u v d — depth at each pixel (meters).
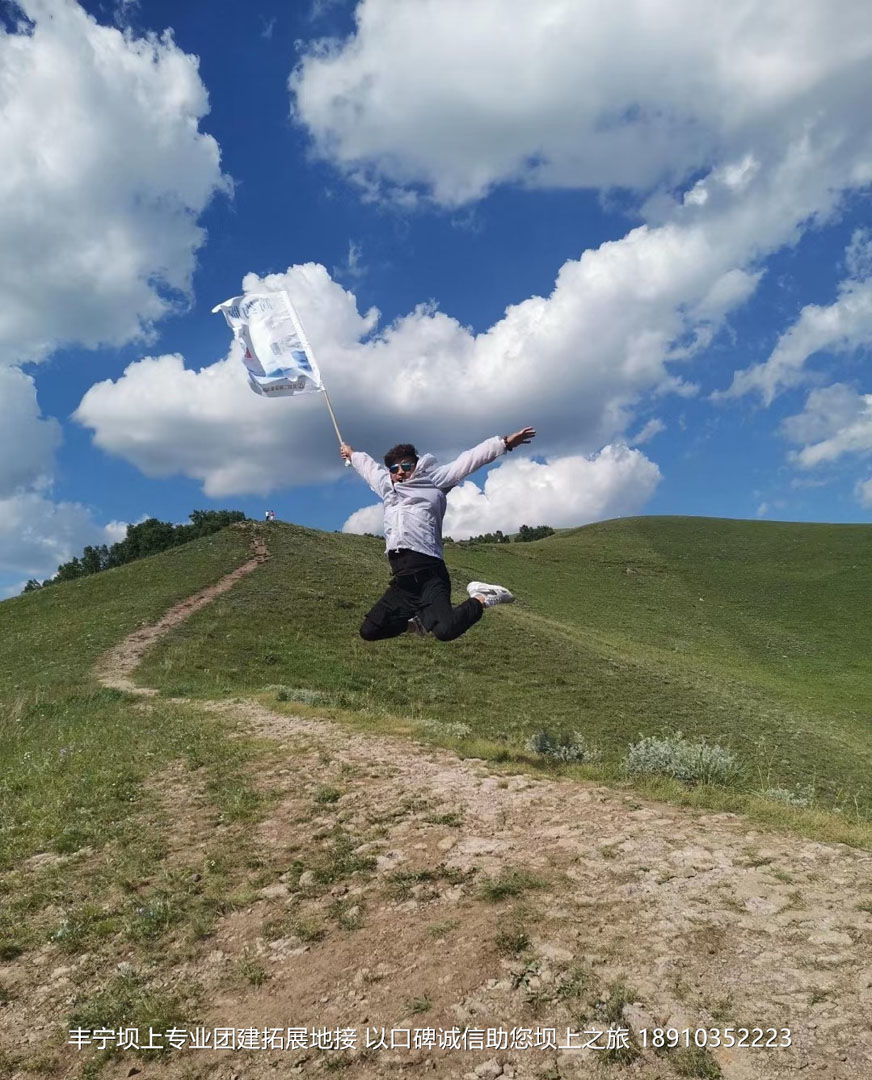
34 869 7.50
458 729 13.59
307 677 25.44
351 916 5.55
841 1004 3.75
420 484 5.62
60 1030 4.70
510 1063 3.67
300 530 55.78
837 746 28.34
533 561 76.00
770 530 91.38
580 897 5.31
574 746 12.18
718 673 43.50
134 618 31.52
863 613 62.97
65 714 17.58
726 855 5.89
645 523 96.12
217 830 8.08
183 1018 4.60
